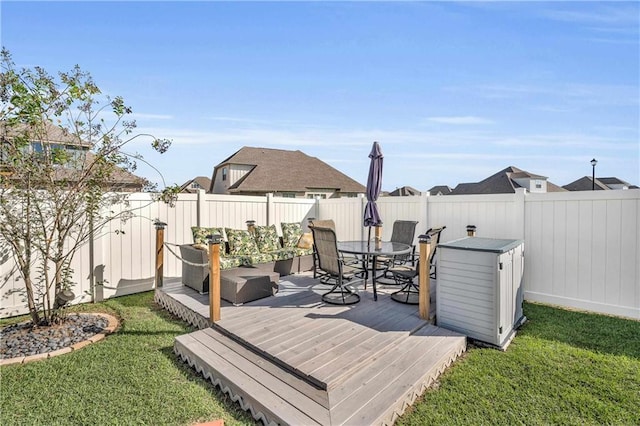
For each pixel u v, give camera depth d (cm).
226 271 567
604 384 314
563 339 416
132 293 639
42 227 452
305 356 323
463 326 409
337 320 421
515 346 396
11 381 320
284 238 757
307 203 939
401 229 665
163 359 369
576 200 526
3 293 501
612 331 438
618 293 491
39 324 453
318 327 397
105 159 469
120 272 624
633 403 285
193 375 337
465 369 343
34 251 483
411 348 356
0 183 405
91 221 512
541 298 564
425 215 716
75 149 465
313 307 473
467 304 405
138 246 648
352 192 2369
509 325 416
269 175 2178
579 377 326
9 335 426
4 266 500
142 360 366
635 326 455
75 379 325
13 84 380
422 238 427
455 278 413
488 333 390
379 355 335
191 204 719
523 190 582
